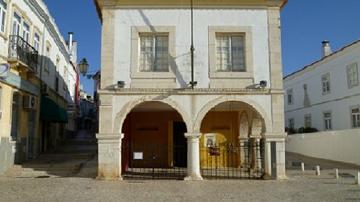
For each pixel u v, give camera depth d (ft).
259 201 32.68
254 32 50.19
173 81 48.78
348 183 44.80
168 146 64.64
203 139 63.82
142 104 54.95
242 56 50.44
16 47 54.29
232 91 48.57
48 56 75.82
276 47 49.93
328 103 97.60
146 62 49.93
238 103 53.47
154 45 50.29
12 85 53.57
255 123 57.11
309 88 108.88
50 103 72.18
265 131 48.47
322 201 32.68
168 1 50.03
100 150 47.24
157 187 41.14
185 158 64.75
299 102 115.65
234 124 64.23
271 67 49.49
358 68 83.97
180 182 45.39
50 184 42.93
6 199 33.30
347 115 88.43
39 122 69.15
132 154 63.82
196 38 49.75
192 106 48.37
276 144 48.42
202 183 44.55
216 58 49.96
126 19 49.90
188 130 47.88
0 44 50.24
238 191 38.37
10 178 48.39
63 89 96.17
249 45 49.88
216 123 64.28
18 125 57.52
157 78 48.80
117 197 34.60
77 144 93.81
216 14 50.24
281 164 48.29
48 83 75.82
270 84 49.21
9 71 52.16
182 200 33.09
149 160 64.08
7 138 52.80
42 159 63.93
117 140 47.44
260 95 48.91
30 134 64.34
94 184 43.16
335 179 48.73
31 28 63.72
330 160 79.77
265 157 48.80
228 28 50.01
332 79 95.76
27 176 50.39
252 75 49.29
